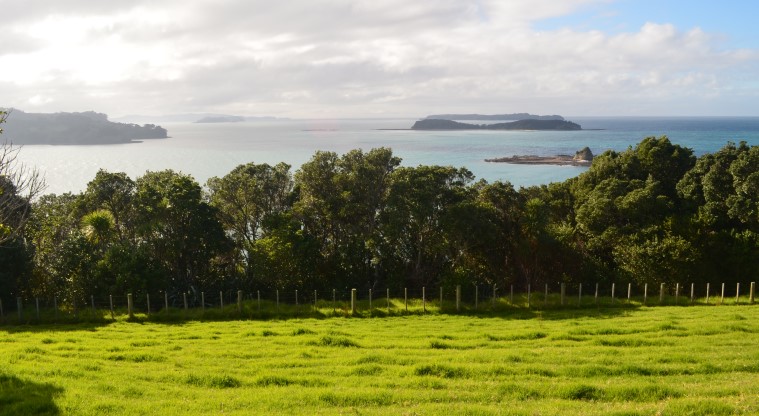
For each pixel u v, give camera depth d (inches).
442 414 515.8
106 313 1339.8
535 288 1665.8
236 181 1815.9
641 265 1524.4
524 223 1674.5
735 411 493.7
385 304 1423.5
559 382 636.1
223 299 1599.4
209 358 815.7
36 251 1557.6
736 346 842.2
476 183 1843.0
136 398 589.9
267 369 737.0
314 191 1815.9
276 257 1517.0
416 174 1647.4
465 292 1493.6
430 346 899.4
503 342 921.5
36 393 584.1
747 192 1578.5
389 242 1621.6
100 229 1493.6
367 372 714.2
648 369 687.1
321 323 1229.1
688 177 1841.8
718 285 1540.4
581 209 1760.6
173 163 6520.7
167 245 1572.3
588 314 1283.2
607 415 495.8
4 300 1387.8
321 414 523.2
